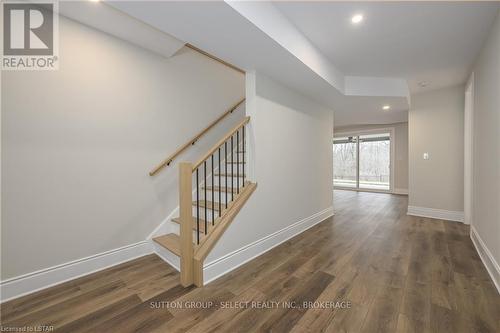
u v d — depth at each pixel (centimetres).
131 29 225
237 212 236
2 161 174
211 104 345
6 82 176
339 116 529
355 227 365
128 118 248
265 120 273
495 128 204
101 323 153
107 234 233
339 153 841
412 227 360
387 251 269
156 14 160
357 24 222
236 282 204
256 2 177
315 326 148
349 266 232
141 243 260
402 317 156
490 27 220
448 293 183
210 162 347
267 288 194
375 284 198
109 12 199
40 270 192
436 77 353
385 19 213
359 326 148
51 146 196
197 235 216
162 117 281
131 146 251
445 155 402
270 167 283
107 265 232
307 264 238
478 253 259
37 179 190
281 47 207
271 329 146
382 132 713
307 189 363
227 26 176
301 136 346
